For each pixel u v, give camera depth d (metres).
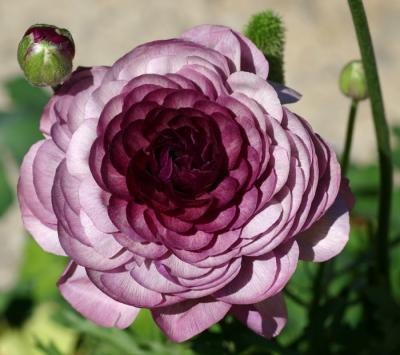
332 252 0.37
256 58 0.38
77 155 0.36
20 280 0.62
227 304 0.36
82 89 0.37
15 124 0.57
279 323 0.37
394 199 0.59
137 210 0.35
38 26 0.39
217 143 0.35
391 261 0.57
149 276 0.35
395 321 0.48
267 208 0.35
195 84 0.36
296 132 0.36
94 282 0.36
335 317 0.48
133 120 0.35
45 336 0.63
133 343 0.49
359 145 0.84
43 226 0.38
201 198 0.35
